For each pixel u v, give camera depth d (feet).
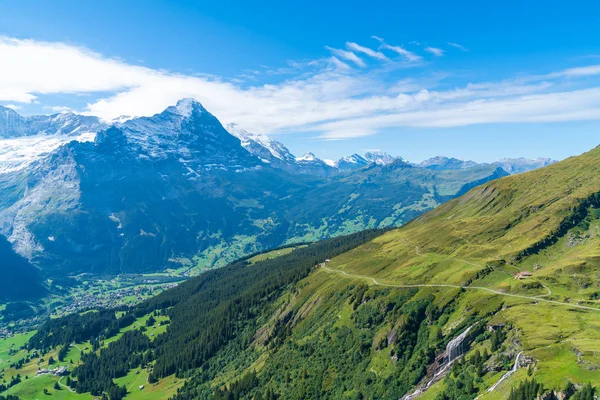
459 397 482.69
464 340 568.41
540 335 490.49
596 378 395.14
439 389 525.75
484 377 490.90
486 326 568.41
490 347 528.63
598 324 495.82
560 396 395.34
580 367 414.00
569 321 514.68
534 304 583.99
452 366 549.95
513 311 569.64
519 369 458.91
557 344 464.65
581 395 378.73
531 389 411.34
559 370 421.59
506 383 453.17
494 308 601.62
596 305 566.77
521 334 504.02
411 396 559.38
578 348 437.17
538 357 451.94
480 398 458.09
